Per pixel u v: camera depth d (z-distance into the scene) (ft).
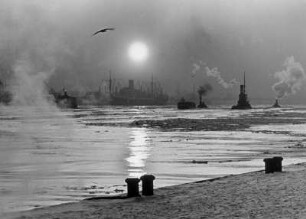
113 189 129.29
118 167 183.42
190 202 90.99
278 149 261.85
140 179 100.94
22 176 154.51
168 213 81.82
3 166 184.24
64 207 89.51
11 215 86.33
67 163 197.36
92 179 149.38
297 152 243.40
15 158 214.90
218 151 251.39
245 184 110.63
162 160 208.44
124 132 440.45
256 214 78.07
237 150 257.14
